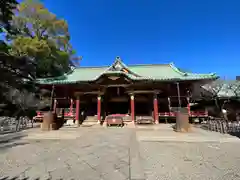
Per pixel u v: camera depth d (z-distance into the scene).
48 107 23.94
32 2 24.33
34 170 4.89
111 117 16.53
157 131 12.44
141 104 21.12
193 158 6.02
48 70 25.48
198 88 23.58
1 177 4.40
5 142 8.95
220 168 5.02
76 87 19.11
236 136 9.91
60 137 10.10
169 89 18.95
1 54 19.72
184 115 12.27
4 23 18.98
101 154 6.53
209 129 13.39
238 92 23.33
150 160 5.79
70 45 29.06
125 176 4.41
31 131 12.60
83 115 19.61
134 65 24.39
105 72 17.19
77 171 4.80
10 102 21.88
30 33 25.59
